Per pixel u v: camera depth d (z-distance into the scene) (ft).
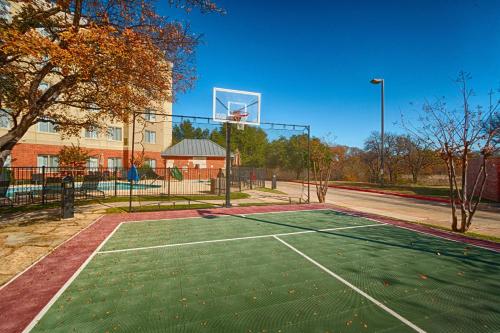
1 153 27.17
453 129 27.94
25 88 28.14
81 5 26.40
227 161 42.19
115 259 18.69
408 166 99.45
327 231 27.76
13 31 20.16
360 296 13.67
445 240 24.82
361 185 90.68
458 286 14.97
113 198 48.34
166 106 109.09
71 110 58.18
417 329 10.93
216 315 11.76
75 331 10.52
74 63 21.84
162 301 12.91
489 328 11.05
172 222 31.09
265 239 24.38
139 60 26.89
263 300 13.14
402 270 17.28
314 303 12.91
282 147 99.71
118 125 105.29
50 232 25.50
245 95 46.34
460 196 28.68
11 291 13.83
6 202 41.42
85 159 80.89
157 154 113.50
